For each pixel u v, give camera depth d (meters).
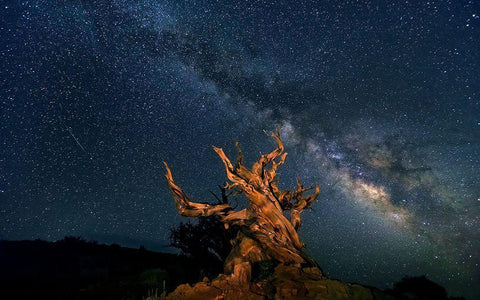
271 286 6.71
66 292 8.94
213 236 12.51
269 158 10.19
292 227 9.26
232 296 6.50
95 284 9.73
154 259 13.70
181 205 9.97
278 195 10.32
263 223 9.27
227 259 8.47
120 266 12.37
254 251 8.26
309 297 6.31
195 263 12.39
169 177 10.17
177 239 13.06
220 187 11.02
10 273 10.30
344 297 6.27
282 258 8.30
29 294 8.77
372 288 6.57
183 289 6.93
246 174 9.80
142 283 9.48
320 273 7.39
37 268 11.12
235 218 9.61
